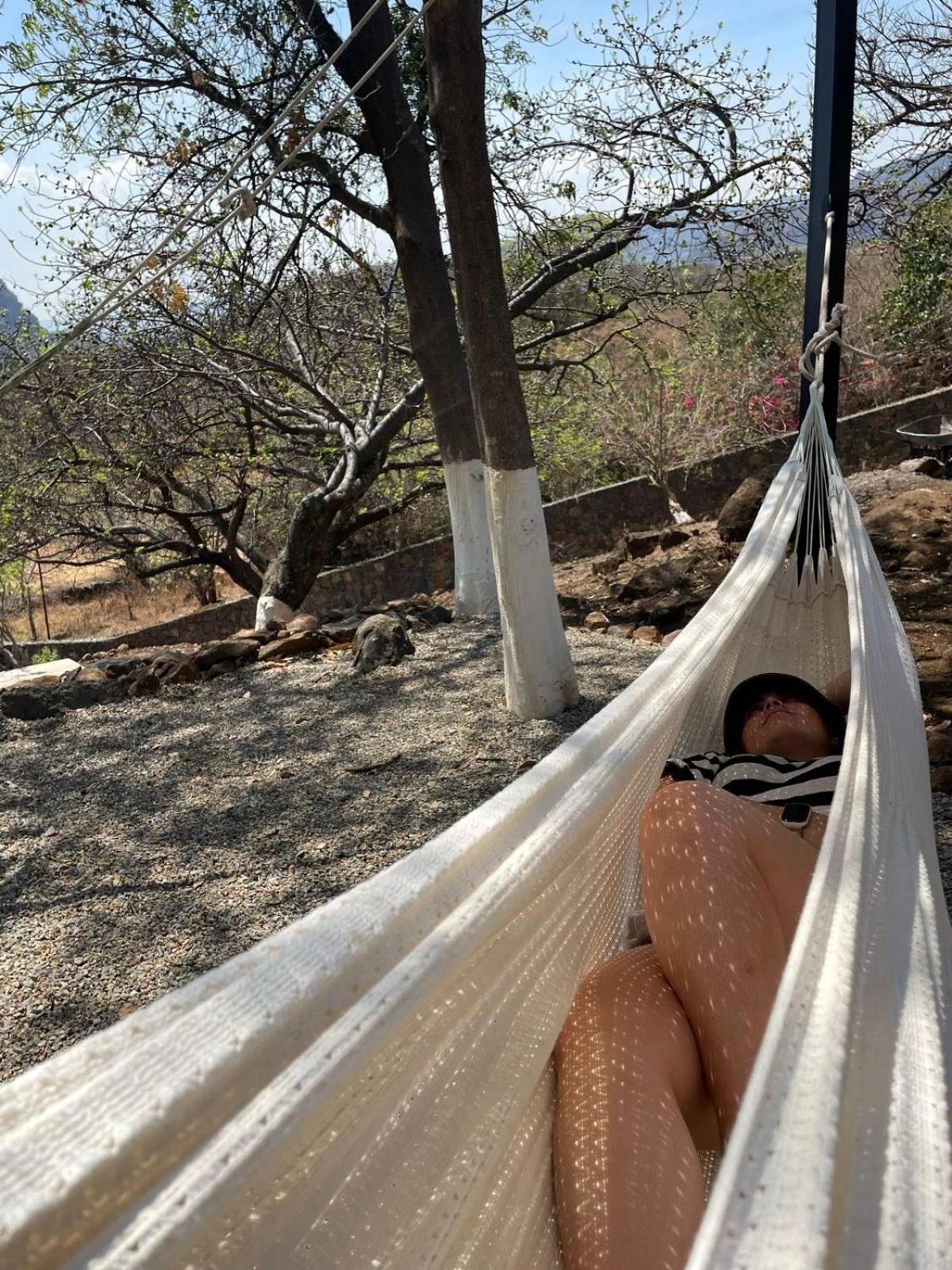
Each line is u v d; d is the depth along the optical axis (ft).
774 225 33.60
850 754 6.64
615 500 42.37
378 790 16.76
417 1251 4.17
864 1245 2.79
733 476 42.70
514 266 35.96
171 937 12.91
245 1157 2.85
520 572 18.85
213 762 18.67
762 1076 3.28
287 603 34.27
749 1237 2.69
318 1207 3.69
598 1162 5.12
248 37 27.86
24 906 13.97
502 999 4.99
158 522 46.60
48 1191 2.38
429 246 26.89
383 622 24.08
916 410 42.52
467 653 23.73
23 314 34.65
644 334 42.32
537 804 5.56
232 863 14.71
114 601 65.82
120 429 35.86
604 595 28.99
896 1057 3.61
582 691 20.44
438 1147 4.39
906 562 25.89
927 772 7.36
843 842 5.24
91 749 19.98
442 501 50.49
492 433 18.53
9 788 18.34
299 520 34.14
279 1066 3.11
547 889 5.30
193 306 32.40
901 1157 3.09
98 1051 2.87
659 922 6.19
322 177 28.73
